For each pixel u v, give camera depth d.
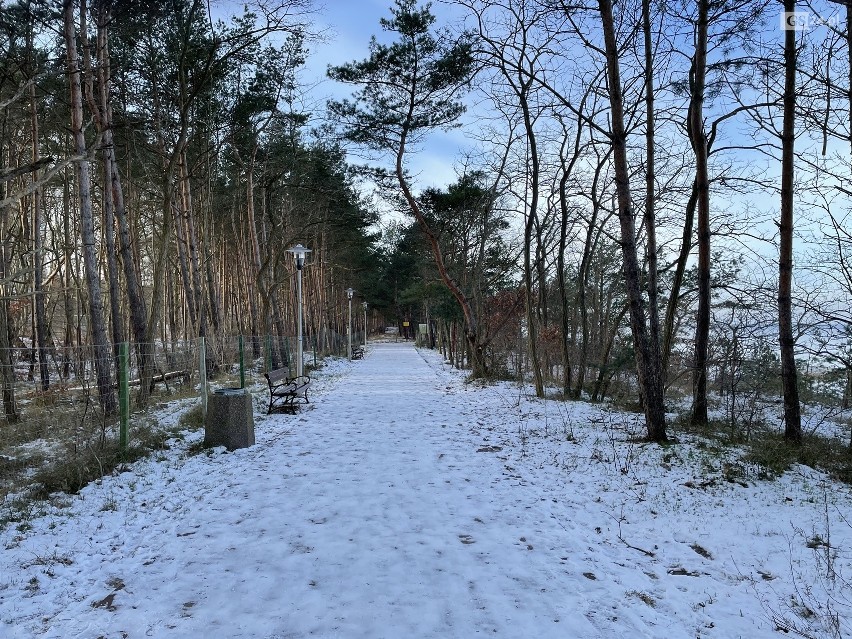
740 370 10.45
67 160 5.91
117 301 13.96
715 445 7.94
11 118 14.93
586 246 15.43
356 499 5.83
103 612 3.47
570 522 5.20
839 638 3.23
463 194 20.36
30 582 3.92
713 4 8.91
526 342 26.48
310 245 36.38
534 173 15.10
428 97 18.14
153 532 4.91
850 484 6.30
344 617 3.38
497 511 5.47
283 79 19.39
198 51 14.70
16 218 18.95
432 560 4.24
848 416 12.78
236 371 21.52
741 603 3.69
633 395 15.48
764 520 5.18
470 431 10.00
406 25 16.91
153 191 22.92
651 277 9.25
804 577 4.04
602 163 15.17
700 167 9.47
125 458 7.23
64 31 11.33
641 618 3.45
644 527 5.11
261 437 9.28
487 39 13.49
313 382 19.73
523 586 3.83
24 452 7.95
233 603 3.56
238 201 25.89
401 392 16.95
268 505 5.63
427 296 30.38
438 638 3.15
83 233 11.51
